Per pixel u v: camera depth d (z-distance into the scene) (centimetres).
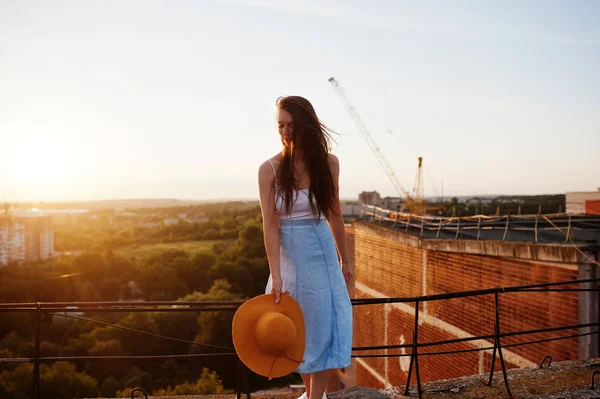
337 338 260
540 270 921
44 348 4788
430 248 1283
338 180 263
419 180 5166
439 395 360
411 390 372
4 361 306
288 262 257
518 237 1209
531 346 934
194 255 10875
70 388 4088
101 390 4244
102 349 4750
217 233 17088
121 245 15750
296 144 245
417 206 3891
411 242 1382
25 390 3953
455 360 1184
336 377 2111
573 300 845
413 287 1406
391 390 375
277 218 253
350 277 284
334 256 263
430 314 1304
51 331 5562
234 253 9525
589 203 2578
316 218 256
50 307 308
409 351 1412
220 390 4088
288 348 246
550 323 895
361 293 1831
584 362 424
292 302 250
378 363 1648
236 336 244
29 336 5456
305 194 250
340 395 339
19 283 7981
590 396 347
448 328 1218
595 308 827
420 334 1361
